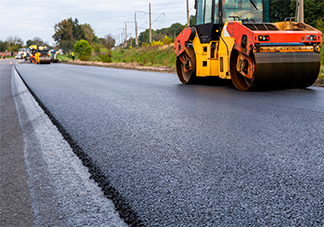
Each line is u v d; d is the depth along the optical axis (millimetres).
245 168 2572
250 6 8531
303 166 2582
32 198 2189
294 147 3082
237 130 3801
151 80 11547
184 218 1825
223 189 2189
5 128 4652
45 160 3037
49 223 1846
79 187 2344
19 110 6188
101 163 2850
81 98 7250
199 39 8938
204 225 1744
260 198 2043
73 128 4316
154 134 3770
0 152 3396
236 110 5066
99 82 11336
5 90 10273
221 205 1963
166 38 51594
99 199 2131
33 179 2551
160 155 2988
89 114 5270
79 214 1938
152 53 45500
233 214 1851
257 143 3248
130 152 3125
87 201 2107
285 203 1970
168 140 3488
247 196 2076
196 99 6387
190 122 4320
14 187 2396
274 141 3301
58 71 20641
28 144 3676
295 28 7188
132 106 5852
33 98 7758
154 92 7801
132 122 4484
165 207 1967
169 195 2129
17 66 33531
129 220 1836
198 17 9094
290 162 2682
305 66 6875
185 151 3074
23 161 3043
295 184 2244
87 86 10008
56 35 104938
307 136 3447
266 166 2604
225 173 2479
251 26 7059
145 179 2424
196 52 9141
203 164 2695
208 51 8625
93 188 2316
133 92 7949
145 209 1956
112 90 8602
